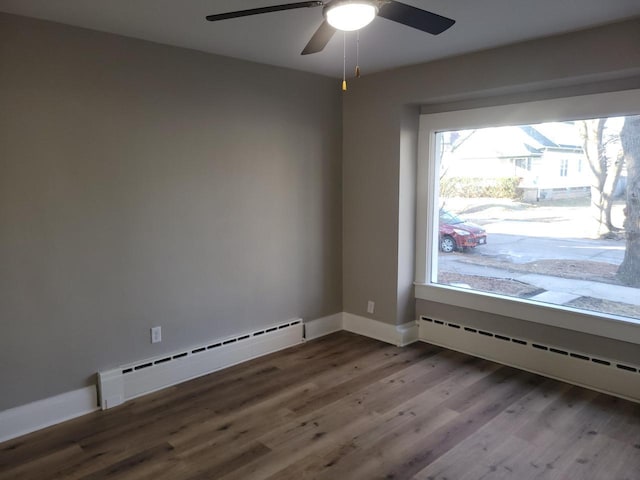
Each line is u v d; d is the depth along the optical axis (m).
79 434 2.75
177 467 2.44
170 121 3.22
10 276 2.66
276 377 3.52
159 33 2.90
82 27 2.78
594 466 2.43
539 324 3.53
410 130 4.03
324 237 4.38
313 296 4.34
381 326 4.29
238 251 3.72
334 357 3.91
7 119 2.58
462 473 2.38
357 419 2.90
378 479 2.33
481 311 3.86
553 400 3.13
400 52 3.36
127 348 3.18
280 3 2.38
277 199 3.95
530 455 2.52
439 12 2.54
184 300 3.43
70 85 2.78
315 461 2.48
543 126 3.42
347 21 1.92
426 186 4.11
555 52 3.00
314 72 4.03
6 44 2.55
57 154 2.76
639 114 2.97
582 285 3.32
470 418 2.90
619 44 2.76
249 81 3.64
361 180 4.30
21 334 2.72
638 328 3.03
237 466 2.44
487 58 3.32
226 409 3.04
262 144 3.79
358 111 4.24
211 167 3.48
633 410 2.99
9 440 2.69
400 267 4.13
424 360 3.84
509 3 2.42
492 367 3.69
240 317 3.79
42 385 2.83
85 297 2.95
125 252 3.10
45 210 2.75
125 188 3.05
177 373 3.41
